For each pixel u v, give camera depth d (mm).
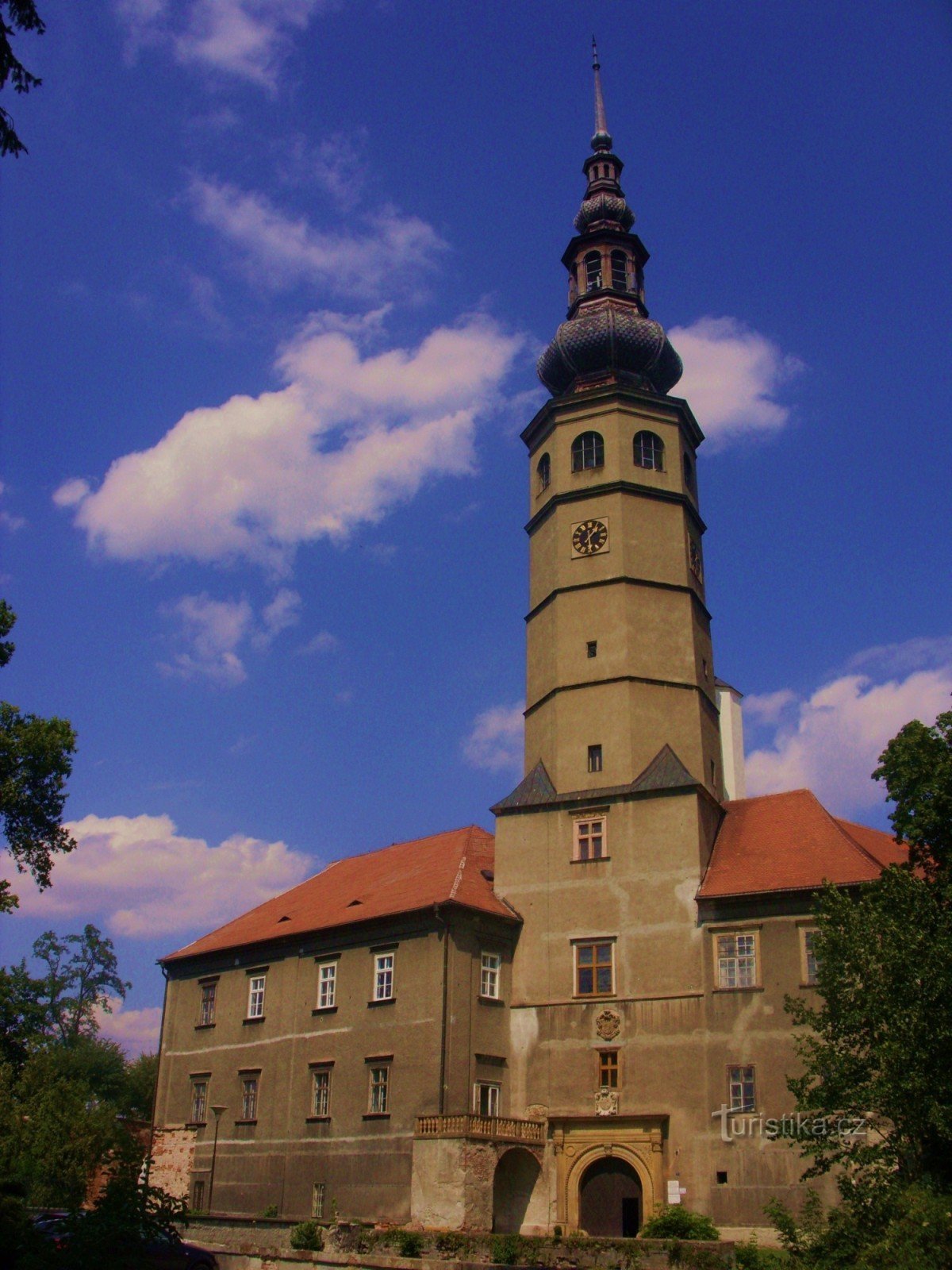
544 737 54094
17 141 15688
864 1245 25078
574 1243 36938
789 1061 42875
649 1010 46344
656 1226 39469
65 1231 24219
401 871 56688
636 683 52719
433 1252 38344
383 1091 47906
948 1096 26984
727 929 45875
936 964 28328
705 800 50000
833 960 30156
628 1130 44594
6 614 43562
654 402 58062
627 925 48094
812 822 48781
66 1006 91125
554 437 58500
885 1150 27688
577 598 55094
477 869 53000
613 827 49969
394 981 49344
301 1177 49781
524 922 50312
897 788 38125
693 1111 44000
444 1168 42938
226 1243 42562
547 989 48781
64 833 45562
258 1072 54312
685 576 55562
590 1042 47031
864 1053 29750
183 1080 58469
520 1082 47969
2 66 15773
